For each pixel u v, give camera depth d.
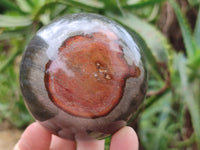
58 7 0.24
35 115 0.12
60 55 0.11
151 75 0.25
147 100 0.20
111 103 0.11
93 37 0.11
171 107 0.24
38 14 0.23
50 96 0.11
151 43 0.18
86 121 0.11
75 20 0.12
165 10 0.25
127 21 0.20
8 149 0.28
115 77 0.11
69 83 0.11
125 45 0.12
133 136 0.13
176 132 0.24
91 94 0.11
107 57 0.11
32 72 0.11
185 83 0.19
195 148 0.23
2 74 0.33
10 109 0.32
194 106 0.19
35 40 0.12
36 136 0.16
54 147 0.18
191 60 0.20
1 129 0.32
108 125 0.12
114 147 0.13
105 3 0.20
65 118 0.11
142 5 0.21
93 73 0.11
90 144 0.17
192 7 0.24
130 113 0.12
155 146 0.23
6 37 0.25
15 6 0.25
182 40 0.25
